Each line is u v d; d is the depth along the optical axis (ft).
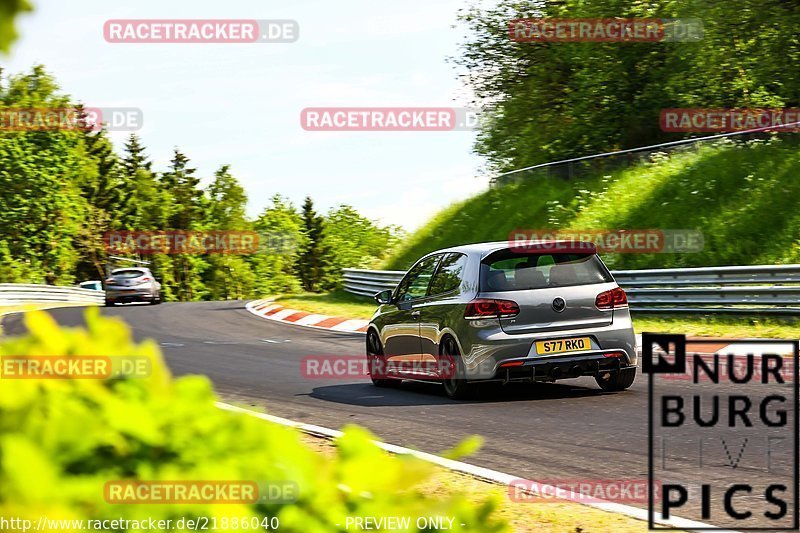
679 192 148.66
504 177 200.23
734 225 134.72
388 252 217.15
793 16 172.76
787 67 180.24
